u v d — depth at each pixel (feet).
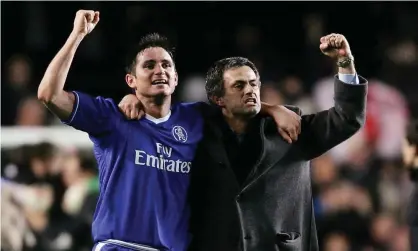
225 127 74.74
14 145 112.57
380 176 139.64
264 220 73.10
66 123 71.26
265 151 73.41
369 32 183.42
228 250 72.90
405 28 183.73
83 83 175.52
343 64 72.08
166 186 72.79
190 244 73.77
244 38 179.52
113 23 179.73
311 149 74.69
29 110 149.59
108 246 72.18
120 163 72.64
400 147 156.15
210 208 73.51
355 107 72.02
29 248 104.12
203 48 181.37
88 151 118.93
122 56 178.50
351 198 126.52
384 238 124.67
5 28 177.88
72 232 109.29
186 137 73.97
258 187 73.20
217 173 73.41
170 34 179.73
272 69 175.01
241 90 73.10
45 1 179.93
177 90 171.12
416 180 92.89
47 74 69.26
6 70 163.43
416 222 94.02
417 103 166.40
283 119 74.28
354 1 182.70
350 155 147.64
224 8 183.21
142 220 72.23
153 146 72.95
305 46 180.65
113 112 72.74
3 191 100.58
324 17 183.32
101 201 73.46
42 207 108.58
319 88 164.55
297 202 74.43
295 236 74.02
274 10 185.06
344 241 123.65
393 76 171.22
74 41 69.41
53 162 111.55
